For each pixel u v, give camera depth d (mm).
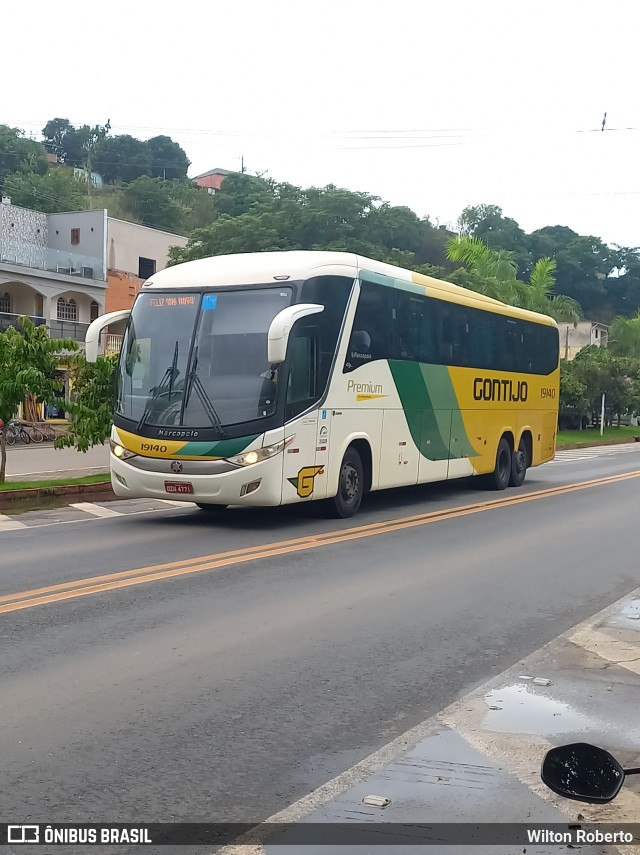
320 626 7562
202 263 13578
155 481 12617
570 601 8812
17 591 8539
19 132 74188
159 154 93062
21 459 24484
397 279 15219
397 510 15570
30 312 39156
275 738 5082
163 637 7066
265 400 12266
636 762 4824
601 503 17234
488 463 18812
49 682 5934
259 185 76875
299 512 14867
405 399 15414
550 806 4289
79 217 42781
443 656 6824
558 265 92438
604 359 53312
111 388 18219
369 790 4434
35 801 4242
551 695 5945
